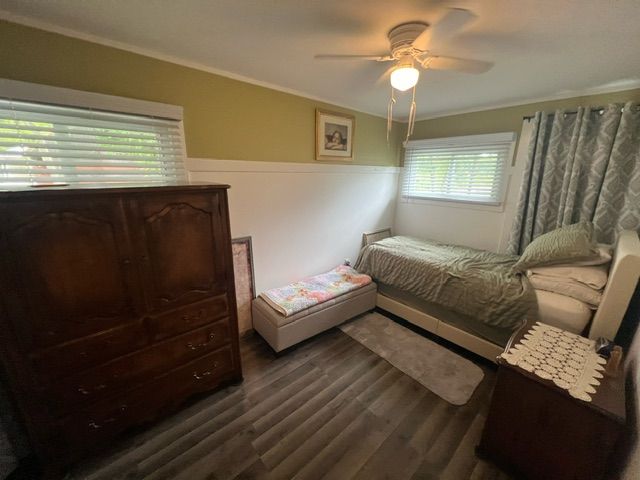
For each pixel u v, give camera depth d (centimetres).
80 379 126
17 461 134
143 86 165
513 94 238
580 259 183
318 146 267
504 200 282
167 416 162
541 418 117
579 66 174
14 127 134
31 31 130
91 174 158
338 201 306
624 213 207
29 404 115
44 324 114
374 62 174
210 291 163
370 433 153
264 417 162
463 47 152
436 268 234
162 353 150
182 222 145
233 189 218
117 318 132
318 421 160
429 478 130
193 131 190
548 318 178
